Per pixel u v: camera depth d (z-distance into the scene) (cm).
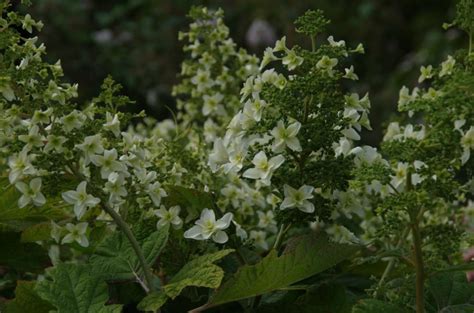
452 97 102
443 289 115
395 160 107
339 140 115
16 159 108
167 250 121
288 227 115
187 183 128
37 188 109
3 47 111
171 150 129
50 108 109
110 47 369
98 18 386
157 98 360
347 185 111
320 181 111
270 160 110
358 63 434
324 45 112
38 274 132
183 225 122
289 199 110
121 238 117
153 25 383
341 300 114
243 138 115
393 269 123
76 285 111
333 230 128
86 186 110
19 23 116
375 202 127
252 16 425
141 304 109
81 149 109
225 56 151
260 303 119
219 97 150
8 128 110
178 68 373
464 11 110
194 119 167
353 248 110
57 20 368
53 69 115
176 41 379
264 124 111
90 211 122
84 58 368
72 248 134
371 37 441
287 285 112
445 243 112
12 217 123
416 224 108
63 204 123
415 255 108
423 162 108
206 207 122
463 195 134
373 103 379
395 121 139
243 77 150
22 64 112
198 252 123
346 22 442
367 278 132
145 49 372
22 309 116
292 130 109
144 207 121
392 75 399
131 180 116
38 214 123
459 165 104
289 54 112
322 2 441
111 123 113
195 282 107
